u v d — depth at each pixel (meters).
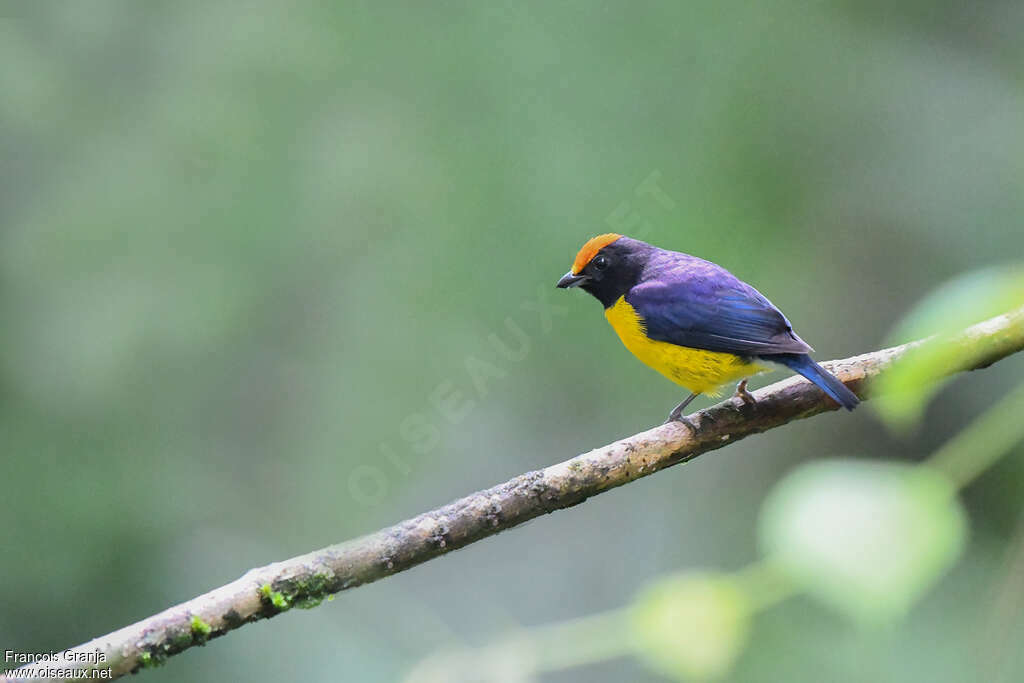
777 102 13.00
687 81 12.73
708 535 14.62
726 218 12.54
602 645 4.07
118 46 12.65
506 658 4.14
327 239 12.45
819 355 13.70
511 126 12.40
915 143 13.37
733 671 10.90
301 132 12.52
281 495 12.32
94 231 12.24
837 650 11.16
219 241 12.35
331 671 11.91
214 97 12.49
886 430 14.49
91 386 12.02
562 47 12.64
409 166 12.36
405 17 12.78
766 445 14.99
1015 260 13.11
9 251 12.18
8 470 11.59
